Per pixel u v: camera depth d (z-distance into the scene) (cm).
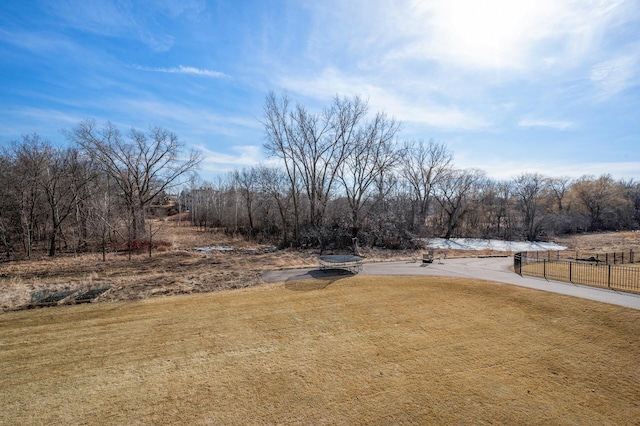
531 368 723
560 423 543
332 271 1777
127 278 1612
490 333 914
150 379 672
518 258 1930
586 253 2931
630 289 1297
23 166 2564
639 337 861
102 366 725
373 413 566
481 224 5034
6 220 2523
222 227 4953
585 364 739
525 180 5256
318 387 645
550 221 4831
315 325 977
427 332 923
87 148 2795
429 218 5372
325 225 3188
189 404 590
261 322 1001
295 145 3231
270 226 3888
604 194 5559
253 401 600
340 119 3200
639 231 5203
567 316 1025
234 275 1666
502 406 587
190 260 2236
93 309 1120
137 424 536
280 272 1748
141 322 997
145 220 3036
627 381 670
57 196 2727
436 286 1437
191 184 5547
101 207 2841
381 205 3691
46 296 1273
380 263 2067
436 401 601
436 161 4422
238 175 4878
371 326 970
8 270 1861
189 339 873
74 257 2370
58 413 562
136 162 3047
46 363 738
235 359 761
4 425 530
